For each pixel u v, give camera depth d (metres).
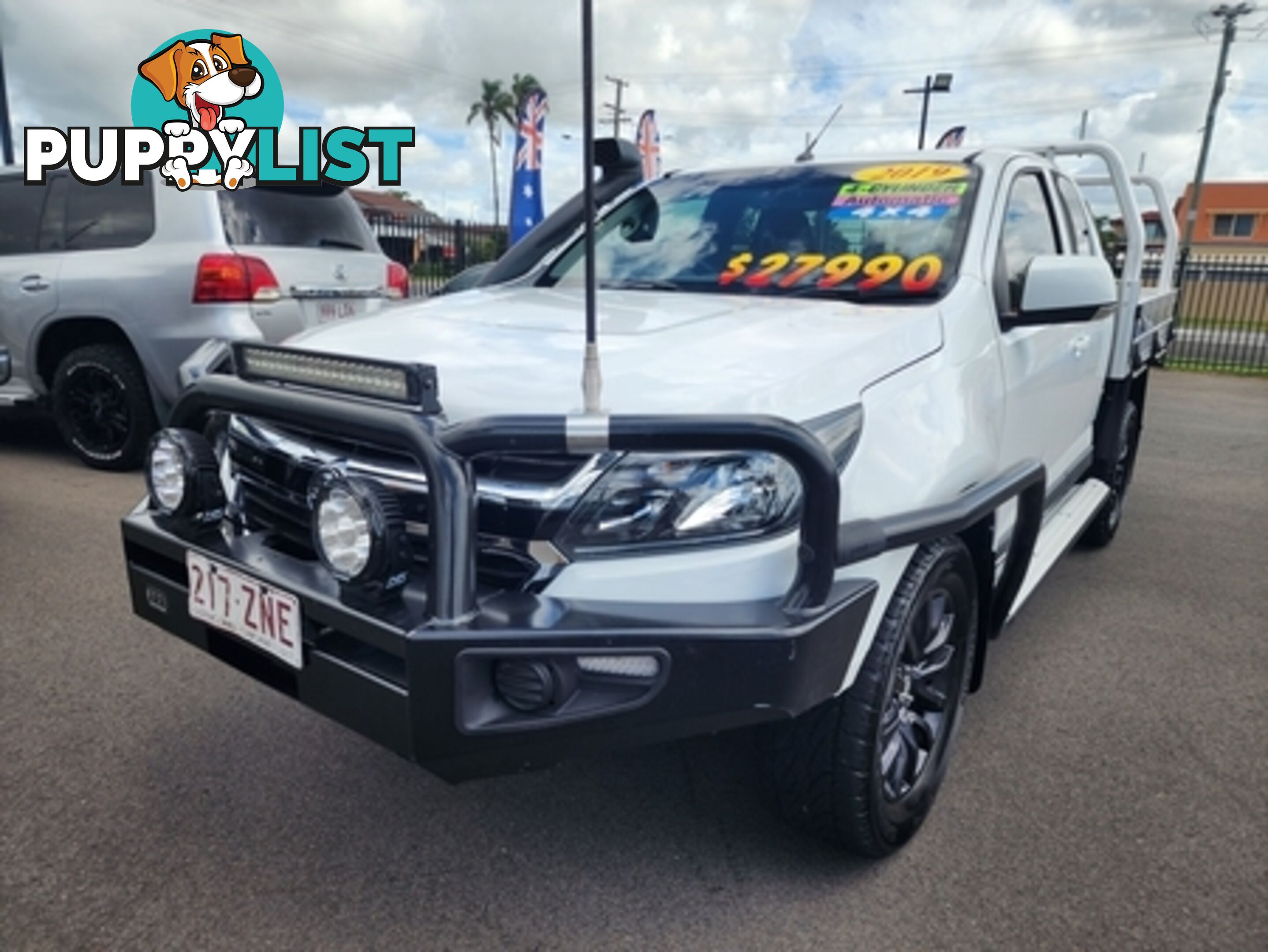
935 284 2.68
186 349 5.29
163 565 2.35
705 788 2.61
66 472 5.75
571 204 3.55
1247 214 44.56
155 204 5.38
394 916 2.10
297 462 2.12
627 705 1.75
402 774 2.64
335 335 2.43
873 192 3.10
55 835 2.33
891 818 2.24
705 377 1.92
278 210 5.75
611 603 1.78
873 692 2.05
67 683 3.09
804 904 2.17
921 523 2.03
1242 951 2.05
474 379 1.97
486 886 2.21
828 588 1.80
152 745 2.75
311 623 1.93
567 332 2.29
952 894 2.21
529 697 1.74
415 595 1.85
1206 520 5.66
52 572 4.05
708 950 2.03
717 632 1.73
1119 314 4.29
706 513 1.83
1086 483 4.55
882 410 2.11
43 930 2.02
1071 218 3.82
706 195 3.39
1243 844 2.43
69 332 5.72
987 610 2.64
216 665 3.24
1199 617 4.04
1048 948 2.05
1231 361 15.23
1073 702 3.21
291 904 2.13
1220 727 3.06
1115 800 2.62
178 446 2.20
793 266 2.94
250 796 2.52
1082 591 4.35
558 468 1.82
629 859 2.31
